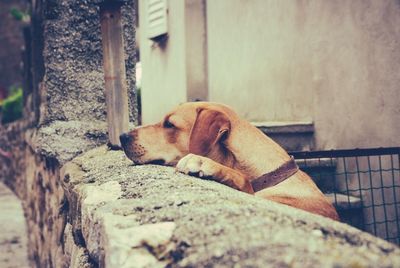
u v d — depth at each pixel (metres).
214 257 0.61
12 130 4.50
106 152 1.52
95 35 1.64
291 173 1.31
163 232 0.70
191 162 1.13
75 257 1.09
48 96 1.59
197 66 2.89
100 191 1.05
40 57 1.74
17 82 7.62
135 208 0.82
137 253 0.70
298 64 2.13
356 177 1.79
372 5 1.67
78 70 1.62
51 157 1.58
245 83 2.55
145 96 3.58
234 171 1.17
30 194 2.50
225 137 1.32
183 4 2.86
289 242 0.60
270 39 2.33
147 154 1.35
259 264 0.56
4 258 2.50
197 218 0.72
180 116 1.40
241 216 0.71
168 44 3.10
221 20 2.74
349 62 1.80
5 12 7.61
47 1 1.60
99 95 1.63
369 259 0.56
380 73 1.64
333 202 1.69
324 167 1.89
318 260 0.55
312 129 2.05
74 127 1.59
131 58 1.67
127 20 1.67
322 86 1.98
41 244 1.99
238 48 2.60
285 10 2.20
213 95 2.86
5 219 3.37
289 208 0.79
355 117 1.79
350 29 1.79
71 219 1.25
